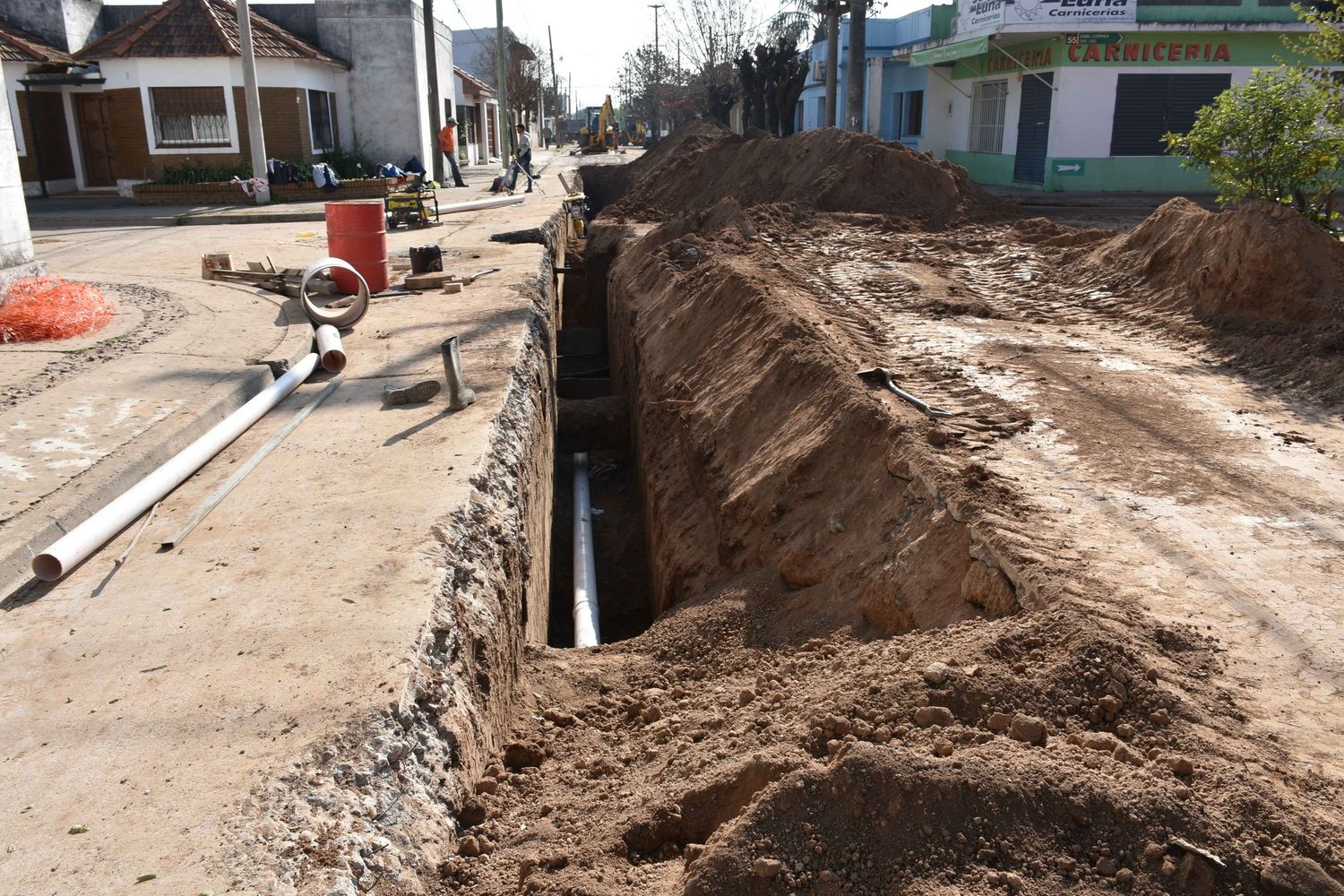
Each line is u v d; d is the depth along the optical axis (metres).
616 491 11.41
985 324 9.65
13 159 9.04
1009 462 5.83
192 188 22.11
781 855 2.88
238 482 5.57
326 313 9.10
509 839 3.60
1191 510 5.25
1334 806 3.05
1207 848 2.78
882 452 6.09
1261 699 3.66
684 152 26.59
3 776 3.15
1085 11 22.84
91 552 4.65
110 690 3.59
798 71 29.72
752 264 11.70
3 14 23.88
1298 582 4.52
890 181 17.62
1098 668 3.59
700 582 7.13
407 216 17.95
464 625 4.42
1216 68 23.38
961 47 26.14
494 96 45.81
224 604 4.20
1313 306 8.33
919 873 2.79
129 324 8.85
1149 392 7.31
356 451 6.09
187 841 2.88
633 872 3.26
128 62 22.53
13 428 5.94
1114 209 20.27
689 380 9.84
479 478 5.71
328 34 26.86
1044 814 2.90
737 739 3.93
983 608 4.58
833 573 5.71
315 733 3.35
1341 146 9.93
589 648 6.04
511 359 8.18
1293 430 6.50
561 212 21.08
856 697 3.65
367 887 2.96
